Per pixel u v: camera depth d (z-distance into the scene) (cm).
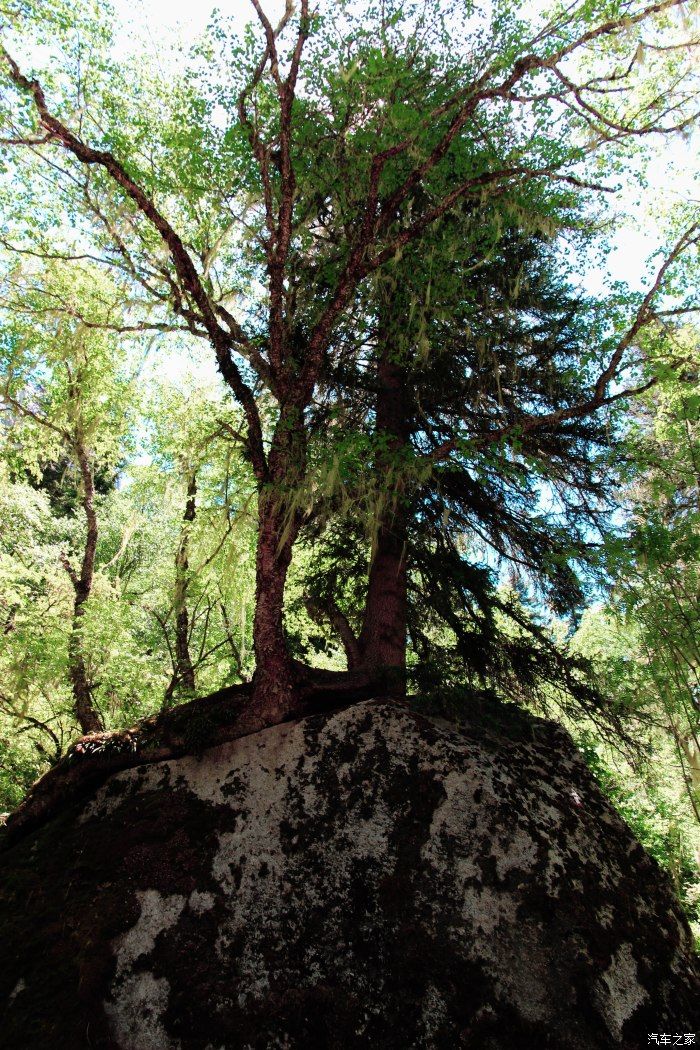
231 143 715
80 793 566
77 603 1054
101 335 898
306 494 603
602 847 518
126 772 566
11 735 1020
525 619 812
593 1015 408
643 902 491
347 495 625
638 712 746
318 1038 400
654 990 430
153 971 428
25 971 436
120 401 1017
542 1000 411
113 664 998
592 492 794
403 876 469
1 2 677
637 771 818
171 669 1141
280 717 590
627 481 752
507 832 491
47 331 864
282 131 618
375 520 626
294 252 737
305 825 504
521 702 786
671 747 933
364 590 919
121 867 489
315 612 845
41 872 502
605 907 466
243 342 729
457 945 433
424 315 697
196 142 743
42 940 452
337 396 820
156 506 1216
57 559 1137
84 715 996
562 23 597
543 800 532
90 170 762
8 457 988
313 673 654
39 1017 411
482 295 780
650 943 460
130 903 463
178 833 507
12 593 984
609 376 669
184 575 974
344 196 699
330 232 758
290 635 861
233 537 863
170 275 772
